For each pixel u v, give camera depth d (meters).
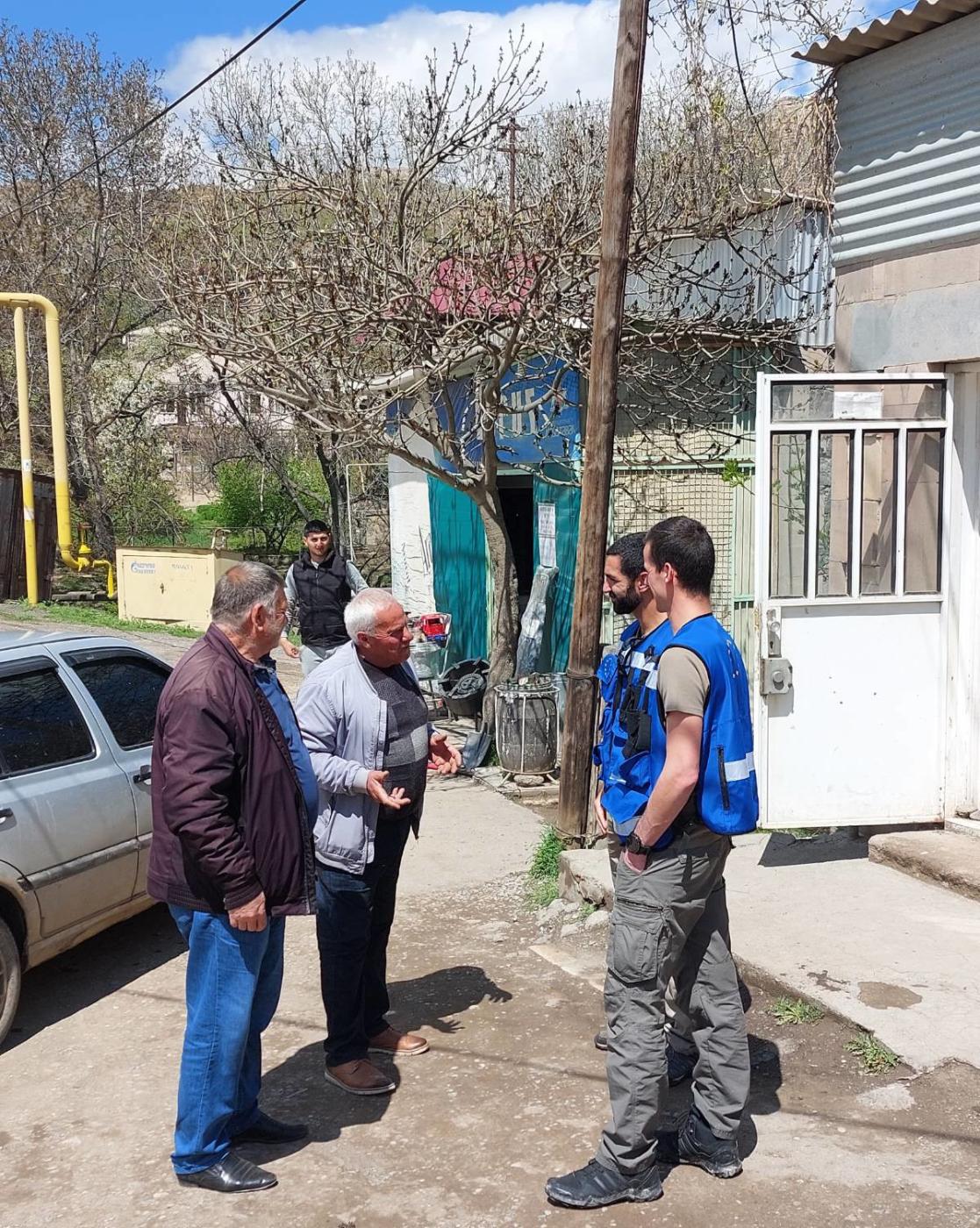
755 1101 3.60
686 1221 3.03
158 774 3.22
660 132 11.04
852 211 6.00
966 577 5.64
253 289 9.57
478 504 9.85
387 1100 3.86
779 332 9.86
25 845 4.52
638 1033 3.07
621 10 5.88
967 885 4.91
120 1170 3.53
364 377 9.71
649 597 3.30
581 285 9.23
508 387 10.44
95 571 22.72
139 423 24.30
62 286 21.86
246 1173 3.37
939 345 5.56
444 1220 3.14
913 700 5.60
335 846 3.79
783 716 5.50
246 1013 3.30
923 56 5.49
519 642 10.33
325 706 3.81
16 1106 4.02
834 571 5.54
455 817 7.84
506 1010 4.57
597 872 5.64
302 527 26.50
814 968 4.26
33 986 5.18
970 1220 2.95
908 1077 3.62
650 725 3.11
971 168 5.31
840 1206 3.05
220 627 3.33
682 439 10.18
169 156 21.45
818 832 6.29
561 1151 3.46
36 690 4.95
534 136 10.93
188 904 3.24
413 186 9.23
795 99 9.89
